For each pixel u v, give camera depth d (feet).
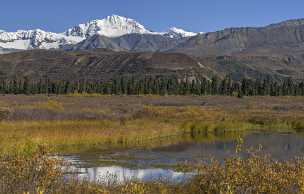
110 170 87.71
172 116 207.72
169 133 160.45
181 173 83.87
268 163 52.31
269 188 44.98
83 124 154.71
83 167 90.07
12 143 102.63
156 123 173.17
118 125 159.33
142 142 137.69
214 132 176.96
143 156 108.68
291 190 45.80
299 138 155.63
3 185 40.60
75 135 126.72
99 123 160.15
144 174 83.41
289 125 204.74
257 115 232.12
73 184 50.47
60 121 160.25
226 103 348.59
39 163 44.24
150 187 60.64
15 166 43.34
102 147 122.83
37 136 118.73
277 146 130.21
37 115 169.89
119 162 98.58
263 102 377.09
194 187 57.52
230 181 45.80
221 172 49.01
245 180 45.50
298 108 301.22
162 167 92.32
